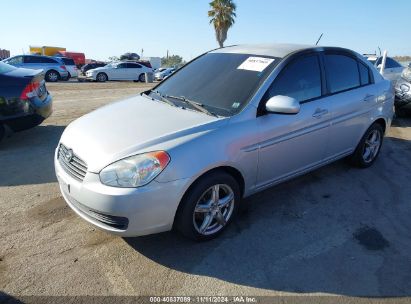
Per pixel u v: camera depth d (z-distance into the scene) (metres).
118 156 2.74
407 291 2.70
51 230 3.34
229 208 3.30
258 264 2.96
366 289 2.71
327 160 4.23
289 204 3.93
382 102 4.76
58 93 13.02
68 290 2.62
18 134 6.38
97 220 2.85
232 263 2.96
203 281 2.75
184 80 4.05
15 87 5.37
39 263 2.88
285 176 3.75
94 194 2.71
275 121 3.39
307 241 3.28
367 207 3.92
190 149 2.84
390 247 3.22
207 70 3.98
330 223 3.58
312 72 3.87
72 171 2.98
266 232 3.39
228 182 3.13
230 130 3.09
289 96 3.57
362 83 4.55
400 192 4.29
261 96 3.34
